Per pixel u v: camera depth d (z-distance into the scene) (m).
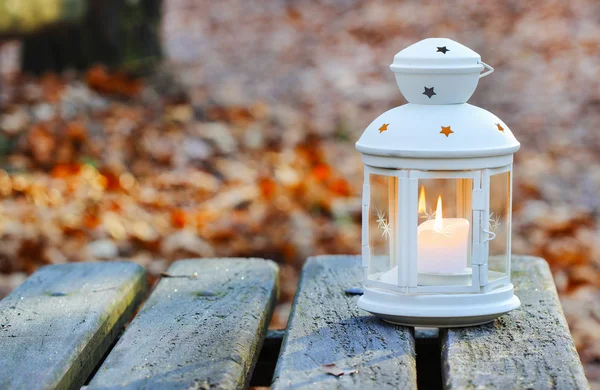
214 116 7.21
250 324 2.08
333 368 1.76
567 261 4.77
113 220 4.82
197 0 13.52
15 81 7.36
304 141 7.00
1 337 1.97
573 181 6.36
